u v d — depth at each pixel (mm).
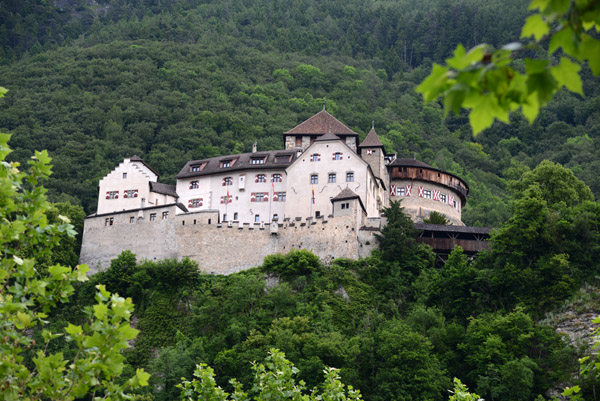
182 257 92188
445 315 83938
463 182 115438
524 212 86688
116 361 19703
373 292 85875
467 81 10867
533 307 80312
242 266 90938
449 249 93562
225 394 37875
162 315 86625
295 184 97188
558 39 10938
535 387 71250
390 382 71000
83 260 96188
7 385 19109
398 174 110812
